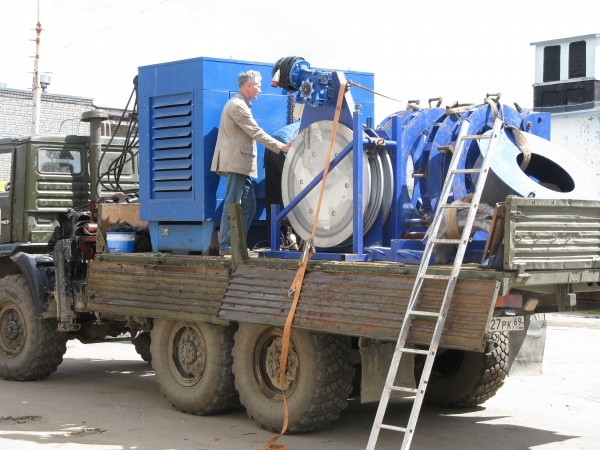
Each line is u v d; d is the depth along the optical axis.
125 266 8.35
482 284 5.64
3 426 7.46
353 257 6.88
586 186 6.90
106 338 10.15
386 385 5.78
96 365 11.05
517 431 7.25
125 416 7.86
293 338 6.92
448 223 6.33
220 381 7.60
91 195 10.06
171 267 7.88
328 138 7.26
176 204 8.41
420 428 7.38
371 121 8.84
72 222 9.80
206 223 8.23
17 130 32.06
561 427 7.41
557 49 26.20
